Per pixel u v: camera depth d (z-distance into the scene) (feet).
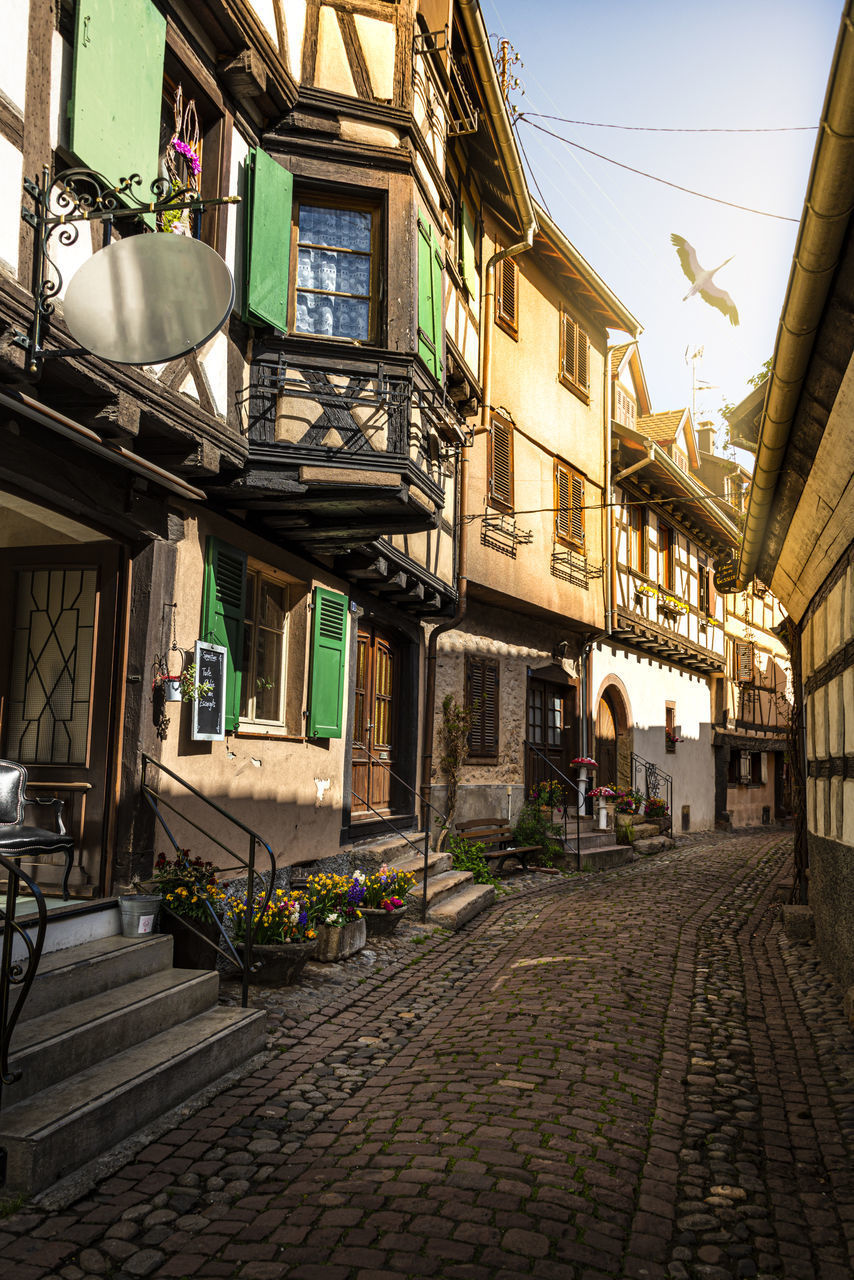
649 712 65.41
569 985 21.11
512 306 45.37
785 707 101.09
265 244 21.48
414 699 38.11
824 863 25.29
